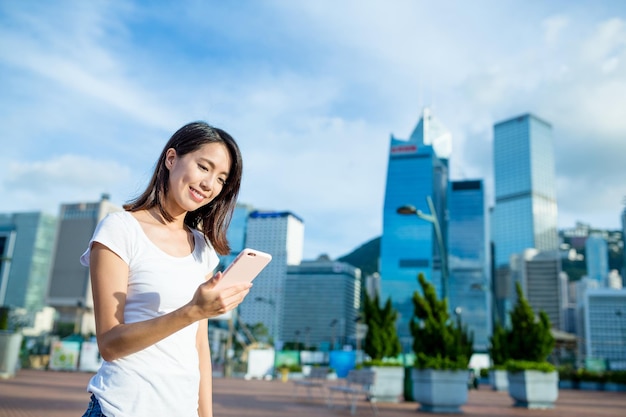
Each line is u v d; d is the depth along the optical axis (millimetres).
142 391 1551
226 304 1421
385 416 10711
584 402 17719
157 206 1882
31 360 28156
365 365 14773
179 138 1859
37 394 12195
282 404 13133
